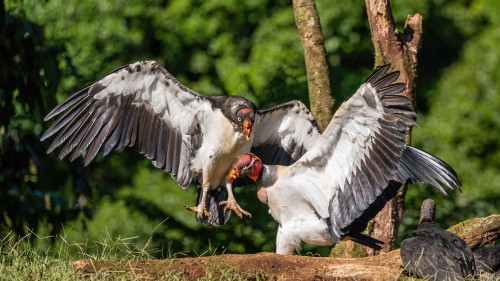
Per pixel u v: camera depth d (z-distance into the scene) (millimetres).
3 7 14812
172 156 11727
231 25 22844
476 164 22969
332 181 10914
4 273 10172
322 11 22578
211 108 11523
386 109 10148
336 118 10453
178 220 20297
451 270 9984
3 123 15547
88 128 11469
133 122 11586
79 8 22844
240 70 22047
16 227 15898
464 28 24031
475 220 11945
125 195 21250
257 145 12219
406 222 18375
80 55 22703
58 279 10039
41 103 15477
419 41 13445
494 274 10750
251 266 10492
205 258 10633
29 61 15094
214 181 11828
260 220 18500
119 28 22828
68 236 18875
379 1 13289
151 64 11375
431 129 23219
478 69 23672
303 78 21812
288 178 11195
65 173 16922
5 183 15797
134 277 10141
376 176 10469
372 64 22688
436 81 23844
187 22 22891
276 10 22750
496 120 23203
